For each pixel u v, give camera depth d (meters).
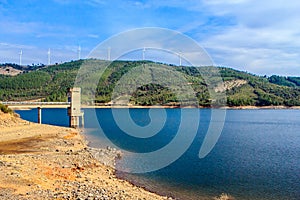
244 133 90.19
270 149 61.00
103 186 25.97
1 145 50.91
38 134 66.44
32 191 21.41
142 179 33.97
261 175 38.41
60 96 157.25
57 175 27.56
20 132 67.12
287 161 48.09
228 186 33.25
